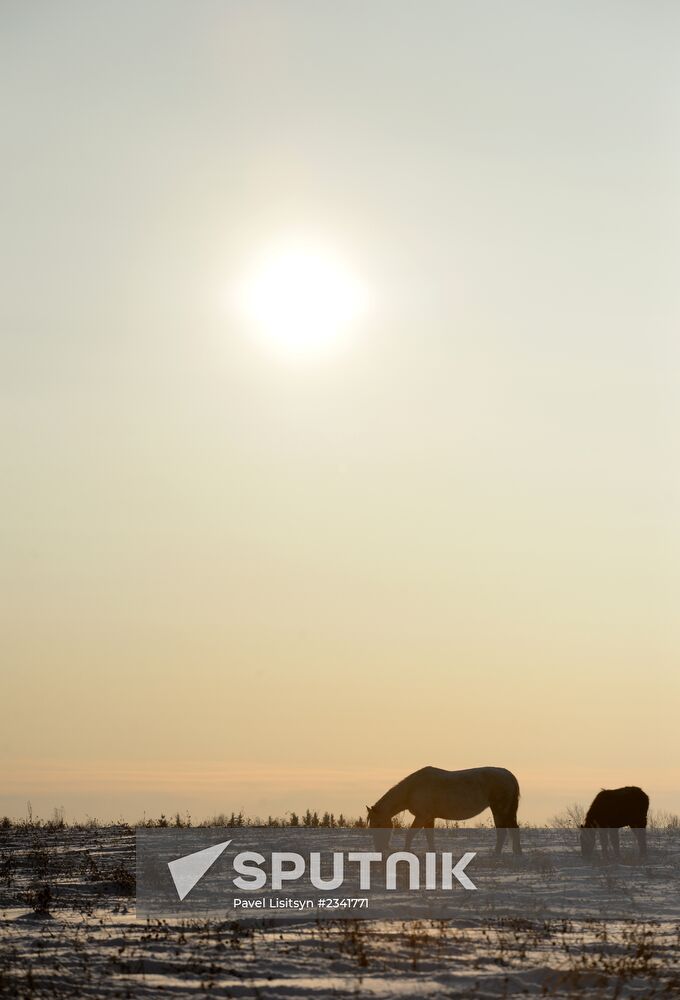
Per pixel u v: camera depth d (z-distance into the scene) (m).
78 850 55.09
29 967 27.98
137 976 27.22
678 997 25.52
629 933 33.25
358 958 28.94
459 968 28.06
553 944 31.36
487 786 50.34
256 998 25.00
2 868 48.47
